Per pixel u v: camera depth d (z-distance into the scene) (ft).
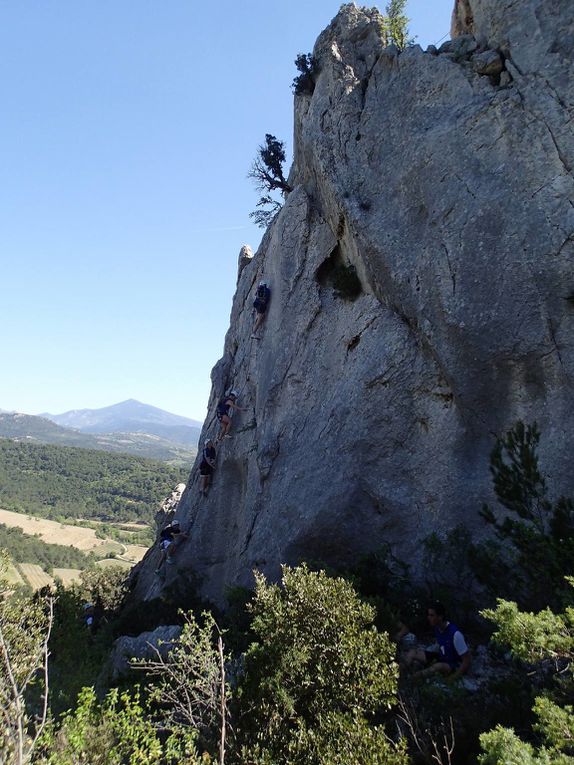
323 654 19.06
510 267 31.55
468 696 20.07
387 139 42.09
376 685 18.30
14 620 30.40
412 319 37.42
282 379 50.19
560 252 29.89
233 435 59.41
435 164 36.73
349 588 21.26
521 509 25.46
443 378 35.60
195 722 19.81
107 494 522.47
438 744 17.84
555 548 21.75
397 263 37.68
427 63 40.68
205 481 63.00
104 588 94.99
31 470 563.89
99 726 18.92
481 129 35.14
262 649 19.49
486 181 33.88
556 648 14.89
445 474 34.01
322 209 51.52
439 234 35.29
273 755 17.51
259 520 45.34
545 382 30.30
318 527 38.68
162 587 61.41
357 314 43.80
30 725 21.63
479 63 36.94
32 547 314.76
